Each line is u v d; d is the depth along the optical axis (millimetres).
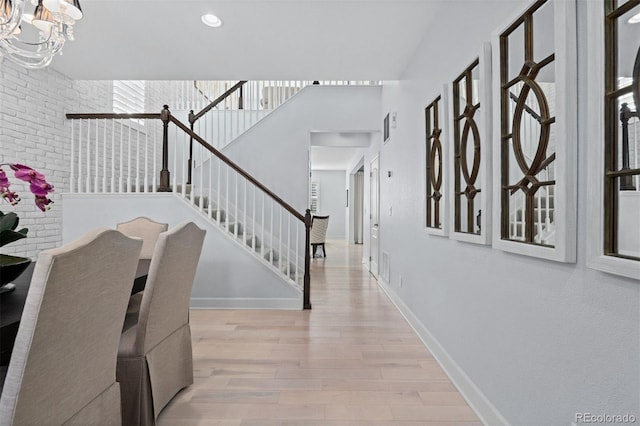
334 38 2963
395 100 3928
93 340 1144
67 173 3846
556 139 1135
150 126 5125
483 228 1687
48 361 959
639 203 898
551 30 1229
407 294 3270
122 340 1610
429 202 2639
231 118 5145
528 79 1339
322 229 7562
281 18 2670
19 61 2043
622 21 940
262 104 5480
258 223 4660
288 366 2283
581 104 1076
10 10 1681
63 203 3641
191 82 5871
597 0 994
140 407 1544
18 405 890
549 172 1234
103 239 1084
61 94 3766
